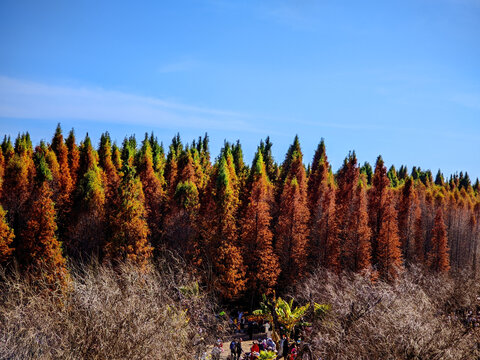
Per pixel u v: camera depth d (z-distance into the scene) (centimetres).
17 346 1473
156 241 5000
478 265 8500
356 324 2153
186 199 5422
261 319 3741
